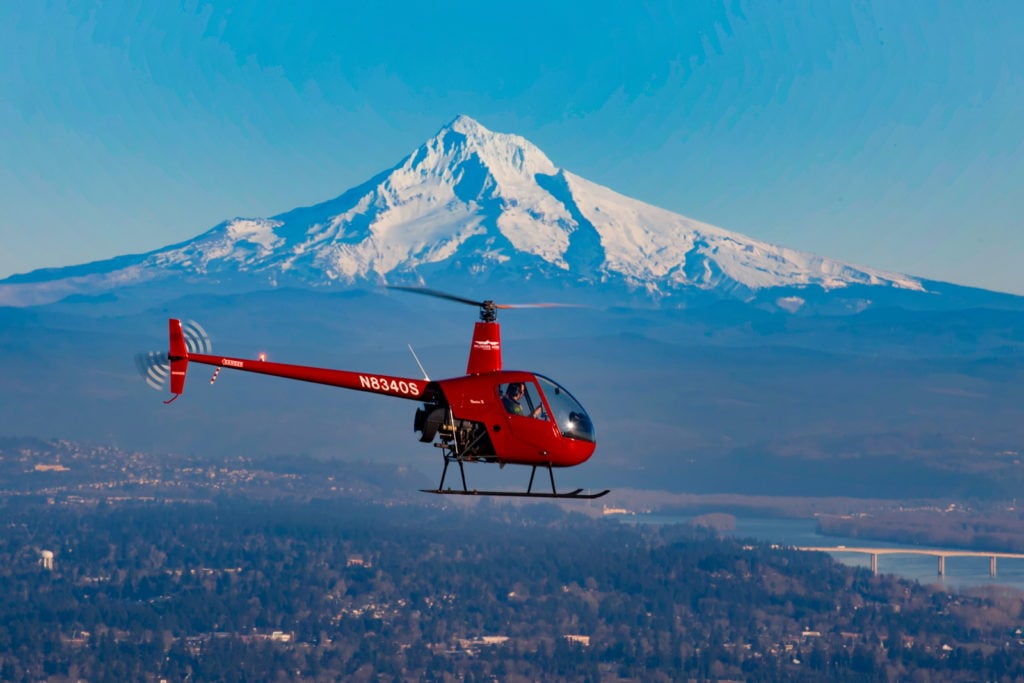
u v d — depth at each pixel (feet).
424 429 294.25
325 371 297.33
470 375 298.15
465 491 287.69
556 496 284.61
